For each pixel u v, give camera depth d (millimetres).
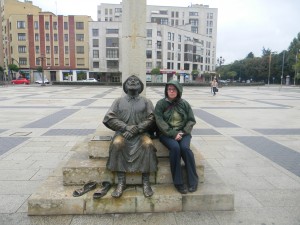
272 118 11750
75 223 3422
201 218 3574
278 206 3904
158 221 3488
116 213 3658
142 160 3781
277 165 5586
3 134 8094
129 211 3672
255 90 39094
